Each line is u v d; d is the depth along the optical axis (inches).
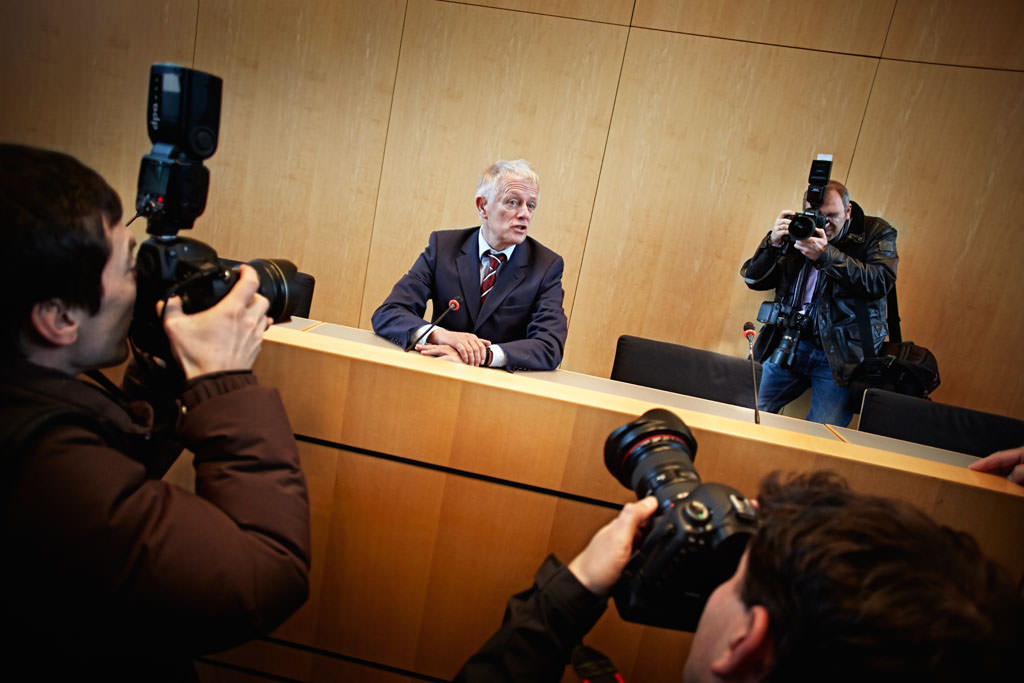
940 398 131.4
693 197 134.2
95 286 23.1
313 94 140.6
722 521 21.0
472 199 140.6
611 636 37.1
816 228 100.0
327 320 149.8
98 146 149.5
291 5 137.3
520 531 37.1
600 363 143.4
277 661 40.9
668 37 128.7
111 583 20.9
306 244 147.1
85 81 146.6
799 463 34.9
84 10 143.2
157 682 25.3
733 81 128.6
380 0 134.9
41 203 21.3
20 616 21.0
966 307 127.6
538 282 74.7
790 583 14.9
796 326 110.0
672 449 27.3
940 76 122.0
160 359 30.0
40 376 23.0
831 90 126.2
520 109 135.4
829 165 97.1
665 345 76.4
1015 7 117.0
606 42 130.6
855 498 16.3
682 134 132.0
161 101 27.6
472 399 35.7
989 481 34.5
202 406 25.2
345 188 143.8
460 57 135.1
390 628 39.5
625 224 137.1
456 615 38.7
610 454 29.9
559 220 138.8
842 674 13.5
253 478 24.9
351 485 37.8
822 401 112.7
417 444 36.6
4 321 22.1
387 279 146.3
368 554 38.6
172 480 38.2
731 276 135.9
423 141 139.6
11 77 147.6
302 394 36.8
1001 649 12.9
